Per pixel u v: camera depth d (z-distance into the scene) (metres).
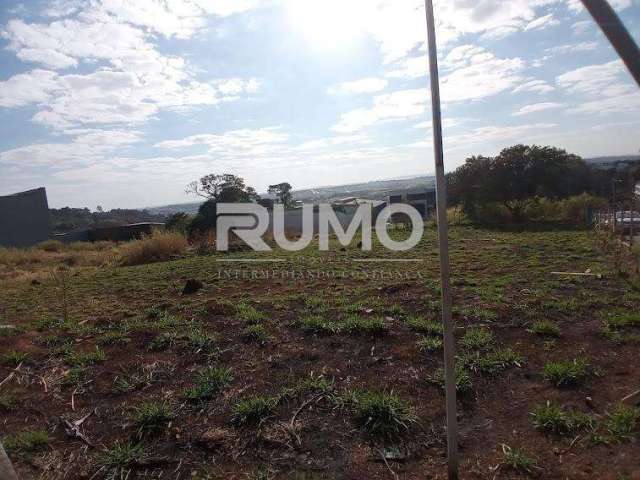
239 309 6.29
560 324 5.21
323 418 3.48
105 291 8.88
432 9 2.30
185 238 17.28
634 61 1.98
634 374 3.89
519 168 19.44
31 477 2.95
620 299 6.05
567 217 19.03
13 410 3.80
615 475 2.67
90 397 3.98
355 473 2.88
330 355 4.62
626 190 11.56
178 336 5.18
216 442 3.22
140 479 2.91
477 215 20.58
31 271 14.19
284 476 2.86
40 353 4.91
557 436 3.12
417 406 3.62
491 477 2.76
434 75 2.30
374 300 6.61
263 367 4.38
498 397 3.71
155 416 3.48
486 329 5.11
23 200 33.47
